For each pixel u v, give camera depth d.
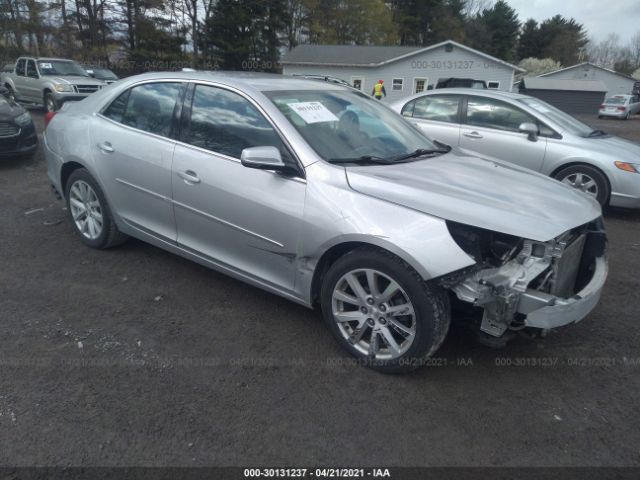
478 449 2.43
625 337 3.47
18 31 32.53
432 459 2.36
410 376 2.95
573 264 3.10
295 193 3.06
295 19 52.69
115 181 4.08
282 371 2.97
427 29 59.03
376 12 53.69
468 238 2.70
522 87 45.88
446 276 2.60
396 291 2.79
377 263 2.78
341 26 54.44
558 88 44.44
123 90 4.18
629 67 87.31
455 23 59.03
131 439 2.41
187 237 3.74
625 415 2.69
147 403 2.65
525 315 2.69
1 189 6.62
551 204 2.97
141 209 3.99
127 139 3.95
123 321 3.44
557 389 2.89
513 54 70.81
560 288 2.94
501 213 2.72
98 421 2.51
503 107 6.79
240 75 3.86
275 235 3.17
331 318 3.07
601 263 3.21
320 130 3.35
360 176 2.97
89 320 3.43
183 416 2.57
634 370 3.09
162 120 3.80
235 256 3.48
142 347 3.15
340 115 3.63
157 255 4.54
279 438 2.46
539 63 68.62
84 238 4.61
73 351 3.07
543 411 2.70
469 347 3.26
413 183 2.95
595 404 2.77
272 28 41.38
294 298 3.27
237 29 39.09
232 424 2.53
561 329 3.54
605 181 6.12
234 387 2.81
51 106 14.92
